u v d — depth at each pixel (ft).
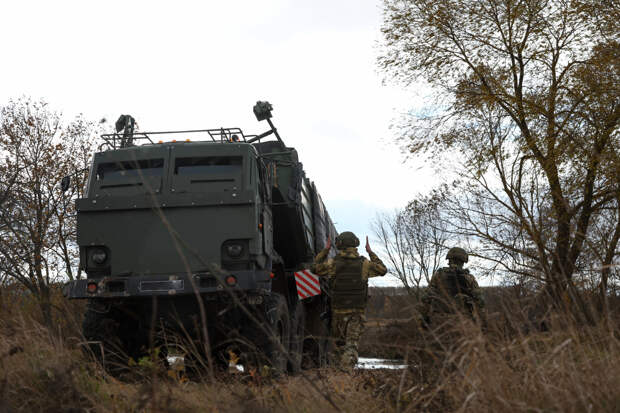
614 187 43.14
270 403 12.59
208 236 23.44
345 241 25.73
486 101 51.26
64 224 48.14
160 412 10.57
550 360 9.85
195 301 23.00
